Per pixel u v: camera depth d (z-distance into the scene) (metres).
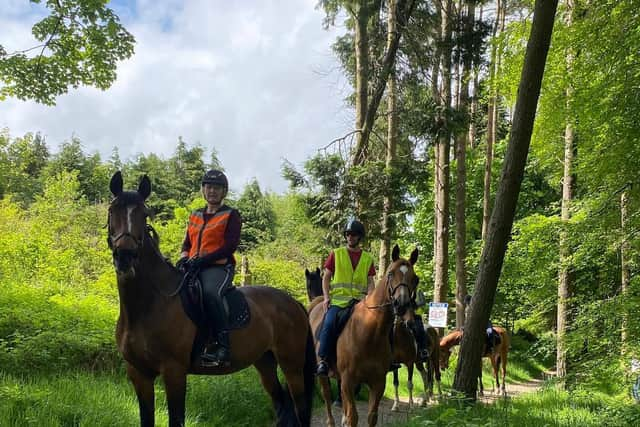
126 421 5.61
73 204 19.56
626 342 8.41
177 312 4.80
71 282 13.46
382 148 18.33
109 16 11.05
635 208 8.97
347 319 6.80
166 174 56.25
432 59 15.26
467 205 28.94
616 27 8.43
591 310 9.06
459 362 8.12
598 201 10.32
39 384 6.27
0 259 12.77
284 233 35.22
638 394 8.65
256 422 7.54
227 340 5.06
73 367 7.69
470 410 6.71
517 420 6.61
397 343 9.34
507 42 9.95
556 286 13.95
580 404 9.19
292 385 6.16
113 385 6.95
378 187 14.51
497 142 31.52
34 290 10.35
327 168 14.80
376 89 15.45
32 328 8.09
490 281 8.02
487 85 10.67
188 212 15.98
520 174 7.85
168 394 4.79
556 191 28.11
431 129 14.79
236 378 8.40
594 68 8.78
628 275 10.56
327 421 8.28
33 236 14.71
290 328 6.07
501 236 7.98
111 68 11.78
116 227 4.42
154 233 4.93
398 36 15.40
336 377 7.11
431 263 28.16
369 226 14.77
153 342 4.70
